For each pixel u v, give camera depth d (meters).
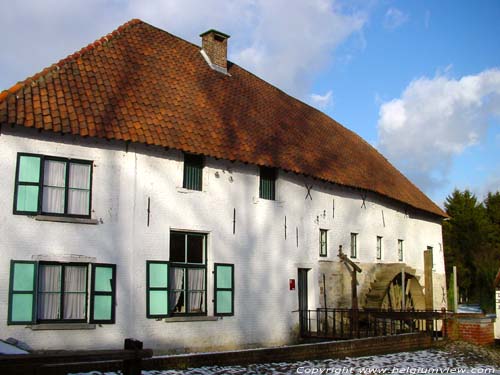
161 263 13.27
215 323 14.22
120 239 12.71
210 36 18.86
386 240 21.59
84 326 11.90
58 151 12.16
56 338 11.59
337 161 19.50
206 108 15.88
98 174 12.60
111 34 16.11
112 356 7.24
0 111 11.32
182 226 13.83
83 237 12.22
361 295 19.39
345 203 19.27
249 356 10.76
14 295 11.26
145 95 14.44
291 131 18.81
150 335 12.88
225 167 15.03
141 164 13.27
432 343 15.50
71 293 12.03
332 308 17.88
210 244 14.42
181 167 13.98
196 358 10.08
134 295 12.73
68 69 13.55
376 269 20.39
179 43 18.38
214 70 18.59
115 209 12.73
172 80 16.03
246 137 15.90
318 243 17.77
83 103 12.78
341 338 15.91
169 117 14.23
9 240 11.38
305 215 17.38
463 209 42.50
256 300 15.37
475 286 39.03
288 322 16.20
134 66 15.34
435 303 25.36
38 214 11.73
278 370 10.25
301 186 17.38
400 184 24.03
